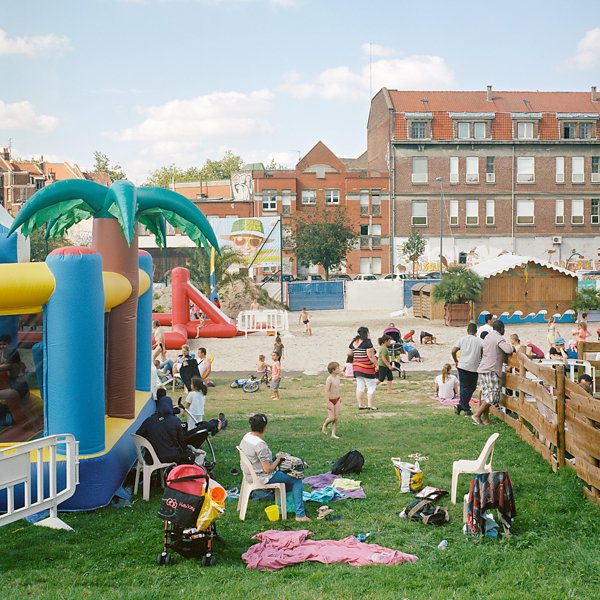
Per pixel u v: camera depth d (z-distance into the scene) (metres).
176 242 57.38
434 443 11.95
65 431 8.91
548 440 10.37
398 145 69.06
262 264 53.09
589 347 14.55
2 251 11.12
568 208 69.75
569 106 71.25
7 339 9.06
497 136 69.19
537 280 37.84
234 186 76.50
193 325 33.06
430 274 66.88
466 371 14.37
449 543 7.50
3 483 7.58
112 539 7.89
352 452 10.29
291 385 20.98
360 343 16.05
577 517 7.98
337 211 67.75
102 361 9.16
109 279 10.22
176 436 9.43
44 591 6.53
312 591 6.25
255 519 8.45
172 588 6.54
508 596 5.92
